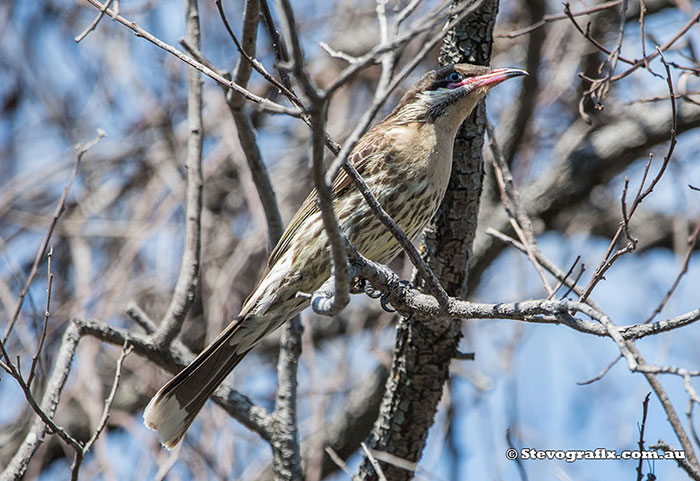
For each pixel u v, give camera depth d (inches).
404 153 343.6
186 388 337.1
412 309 290.7
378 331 462.9
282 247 357.4
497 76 341.4
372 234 350.3
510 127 488.1
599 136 521.3
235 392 364.5
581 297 265.3
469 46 347.6
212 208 518.0
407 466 343.0
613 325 227.1
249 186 482.6
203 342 496.7
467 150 336.8
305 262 348.2
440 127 345.1
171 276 484.1
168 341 349.4
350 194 348.8
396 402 351.6
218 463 393.1
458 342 340.5
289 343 366.9
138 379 498.9
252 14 299.0
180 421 332.5
